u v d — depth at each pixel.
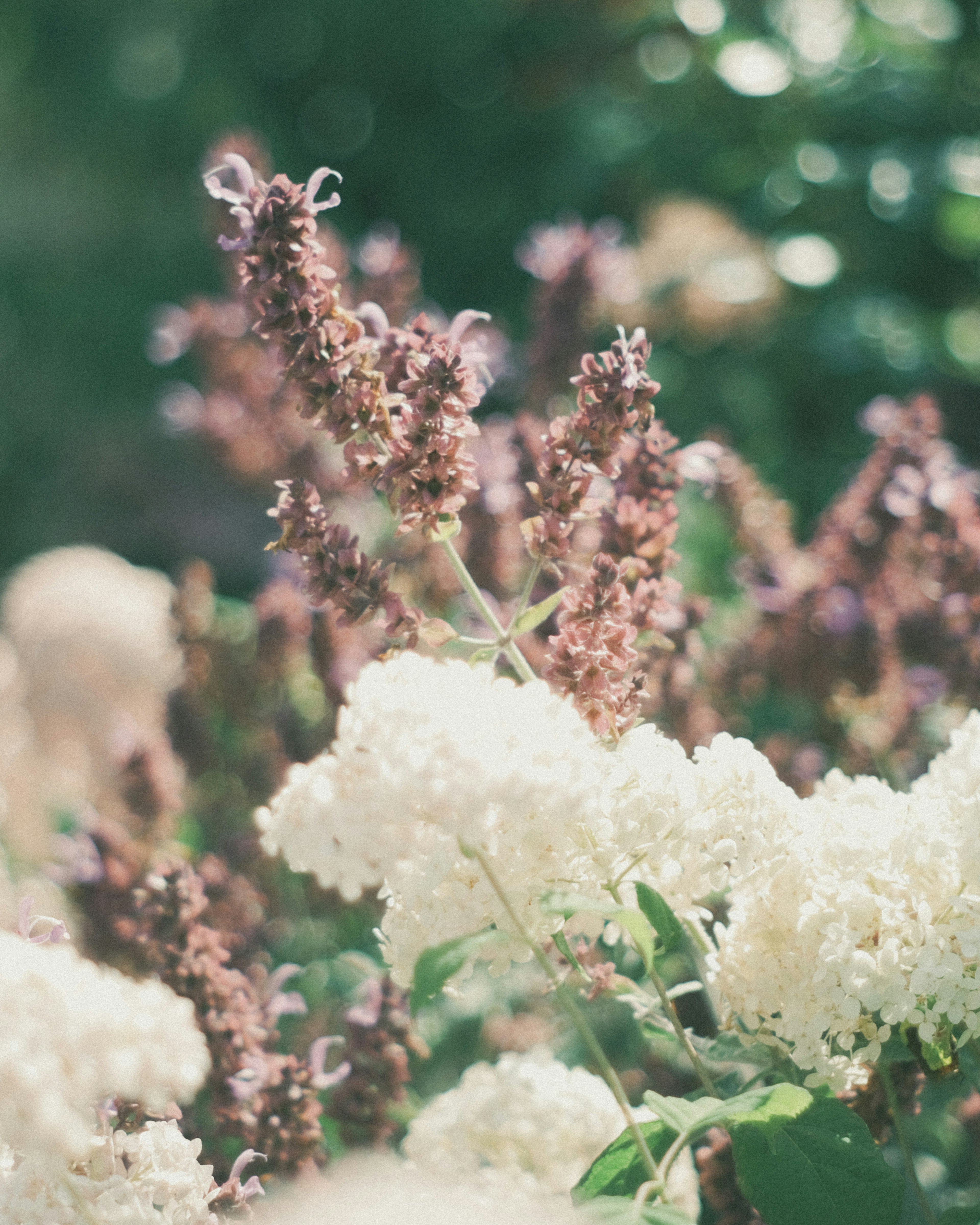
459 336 1.06
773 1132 0.96
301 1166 1.09
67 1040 0.88
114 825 1.26
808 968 0.98
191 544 5.67
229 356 1.74
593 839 0.97
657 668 1.23
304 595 1.07
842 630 1.33
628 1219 0.91
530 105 5.00
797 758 1.33
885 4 3.17
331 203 1.01
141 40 6.44
